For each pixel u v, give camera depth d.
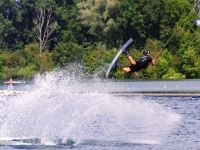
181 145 60.06
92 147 59.38
